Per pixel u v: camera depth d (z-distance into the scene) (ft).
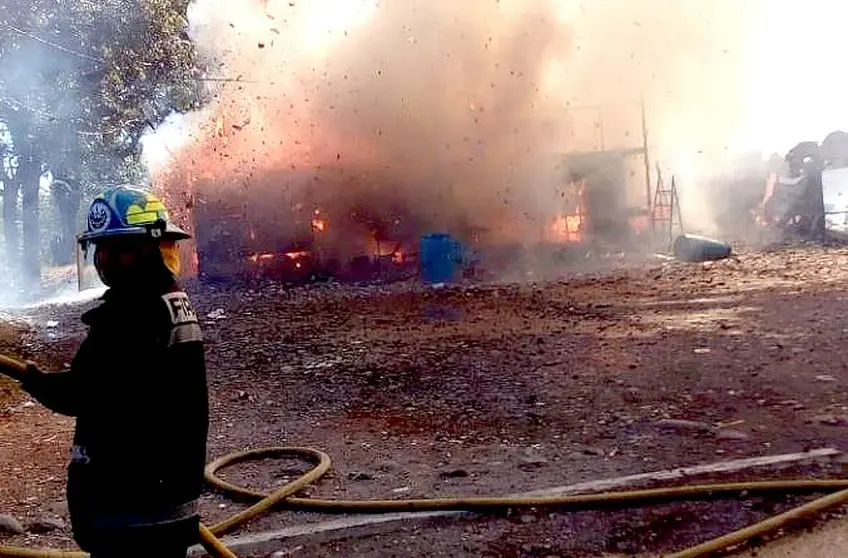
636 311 41.19
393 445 21.71
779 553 13.87
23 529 16.84
